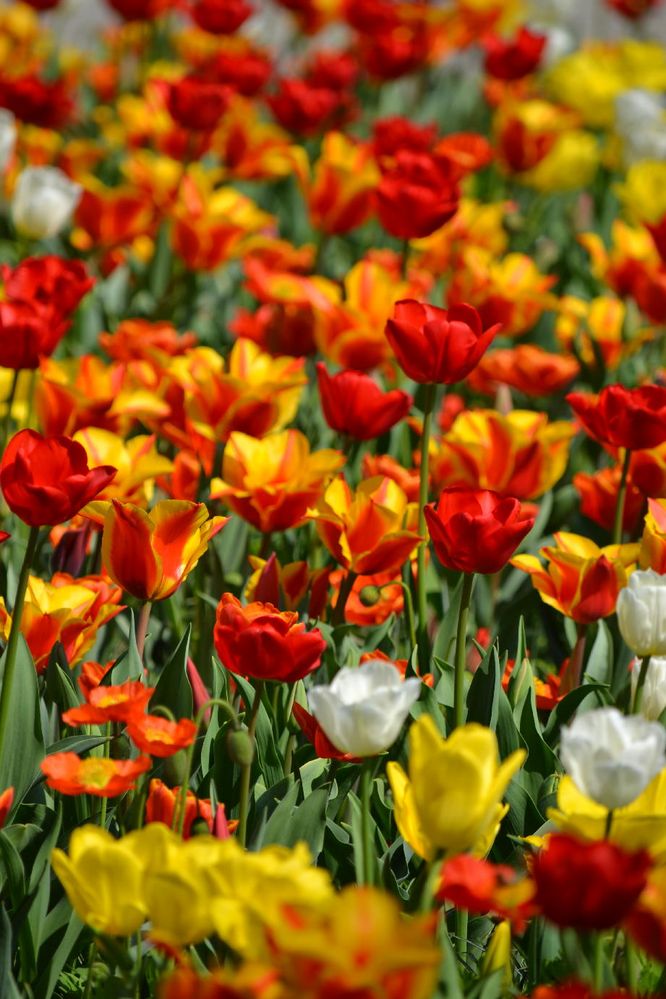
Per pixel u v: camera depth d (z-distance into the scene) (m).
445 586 5.51
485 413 5.49
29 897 3.53
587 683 4.53
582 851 2.55
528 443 5.34
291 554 5.97
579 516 6.61
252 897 2.72
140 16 12.02
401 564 4.71
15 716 3.94
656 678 3.81
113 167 11.91
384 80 11.70
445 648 4.99
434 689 4.50
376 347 6.39
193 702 4.17
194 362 5.63
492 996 3.16
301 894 2.58
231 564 5.80
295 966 2.34
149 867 2.87
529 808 4.03
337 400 5.29
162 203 9.05
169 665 4.16
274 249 8.36
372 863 3.28
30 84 9.44
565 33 16.23
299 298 6.80
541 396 7.26
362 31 12.99
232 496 4.92
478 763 2.80
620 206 12.41
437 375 4.71
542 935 3.63
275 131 10.46
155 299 9.41
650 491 5.56
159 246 9.38
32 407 6.45
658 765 2.91
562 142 11.61
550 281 7.81
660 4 15.68
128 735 3.91
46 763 3.30
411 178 6.74
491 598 5.73
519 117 10.46
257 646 3.57
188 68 14.12
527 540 6.05
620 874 2.53
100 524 4.85
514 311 7.70
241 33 15.72
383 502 4.79
